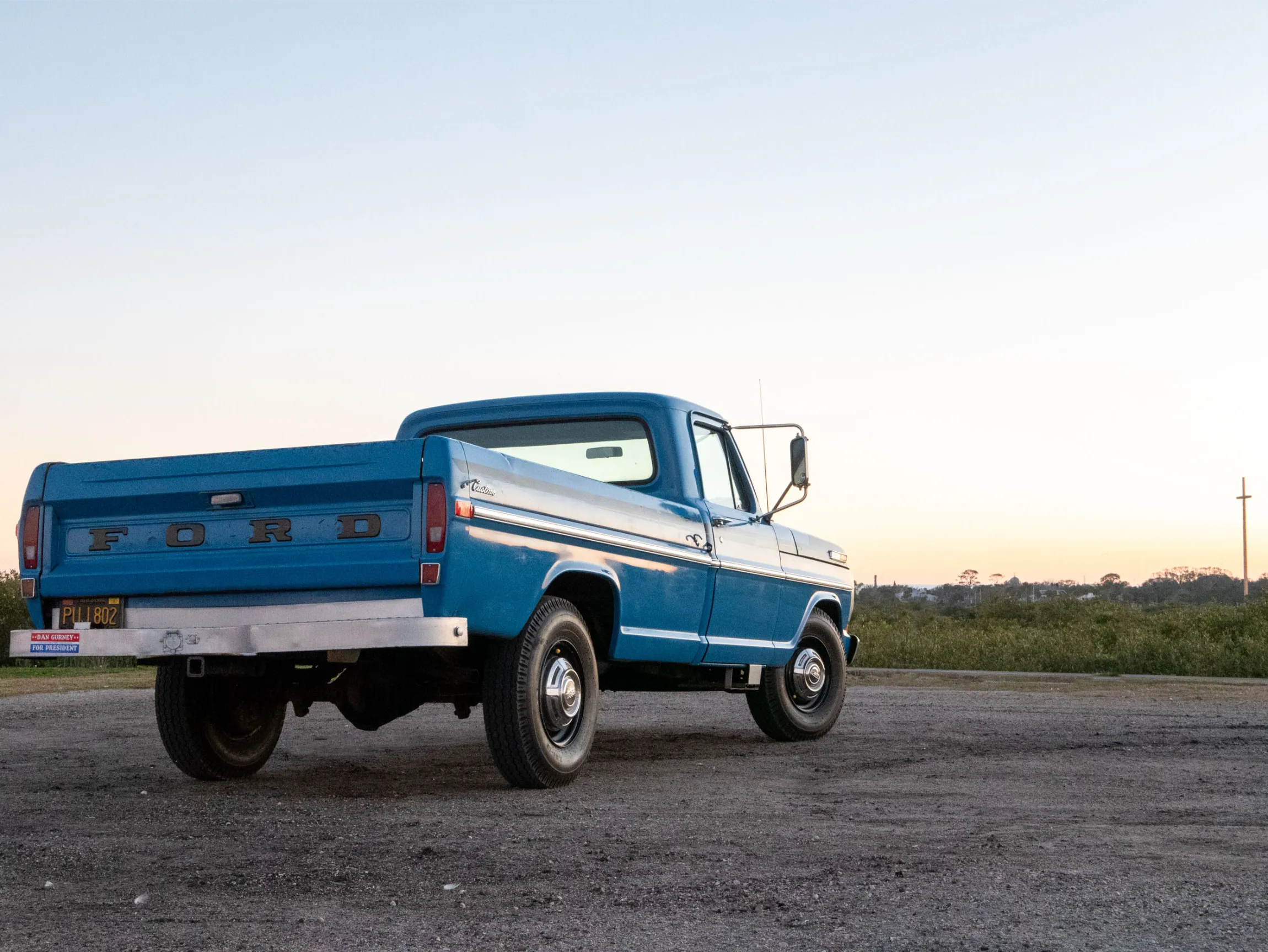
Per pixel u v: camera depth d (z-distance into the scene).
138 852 4.66
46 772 7.15
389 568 5.38
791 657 8.59
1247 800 5.71
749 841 4.74
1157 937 3.34
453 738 9.05
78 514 6.04
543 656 6.09
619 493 6.66
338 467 5.50
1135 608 34.22
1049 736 8.62
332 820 5.31
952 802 5.70
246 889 4.03
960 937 3.36
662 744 8.52
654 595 6.94
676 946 3.31
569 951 3.28
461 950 3.30
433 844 4.73
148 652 5.78
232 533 5.75
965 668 18.84
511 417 7.89
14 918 3.68
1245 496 64.00
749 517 8.22
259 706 6.83
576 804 5.68
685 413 7.83
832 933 3.42
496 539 5.62
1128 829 4.95
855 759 7.50
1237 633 21.94
